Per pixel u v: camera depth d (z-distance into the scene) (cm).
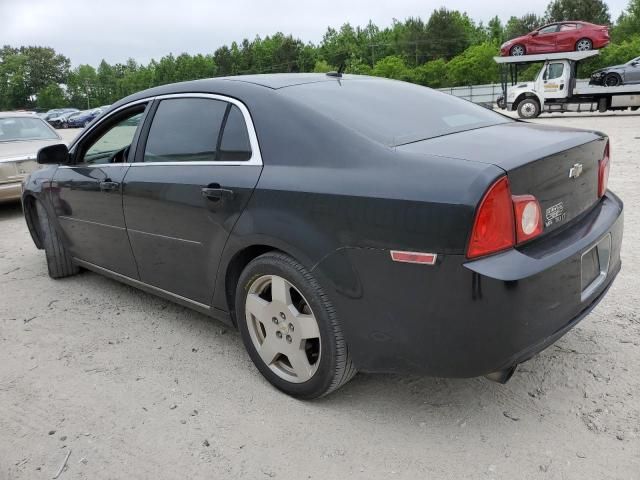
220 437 262
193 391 303
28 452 259
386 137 257
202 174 304
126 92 11944
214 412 282
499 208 212
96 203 387
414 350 232
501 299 209
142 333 377
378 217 227
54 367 337
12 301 449
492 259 212
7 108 12169
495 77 7344
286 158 269
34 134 886
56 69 12662
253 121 288
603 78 2028
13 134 866
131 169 356
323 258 247
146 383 313
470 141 254
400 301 229
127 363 337
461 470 233
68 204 421
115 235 381
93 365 336
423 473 232
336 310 251
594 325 348
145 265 364
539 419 263
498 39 8675
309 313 270
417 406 278
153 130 350
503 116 340
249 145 287
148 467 245
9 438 270
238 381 310
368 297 238
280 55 10469
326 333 256
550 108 2086
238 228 281
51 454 257
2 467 250
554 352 319
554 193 240
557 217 243
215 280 310
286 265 263
